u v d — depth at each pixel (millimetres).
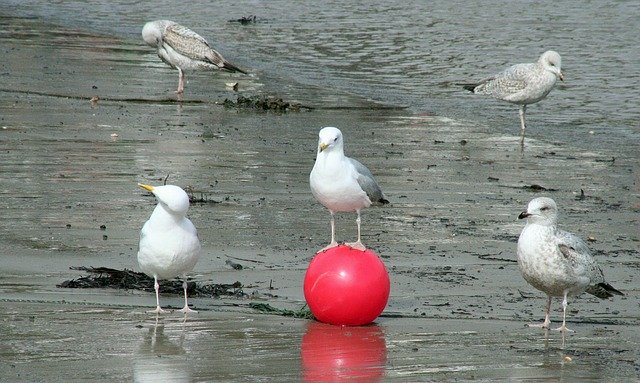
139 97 23719
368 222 15047
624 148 20734
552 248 10891
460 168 18578
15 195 15578
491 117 23438
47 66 26719
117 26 34375
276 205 15680
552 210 11031
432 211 15750
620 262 13625
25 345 9875
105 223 14367
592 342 10617
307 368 9500
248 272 12695
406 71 28312
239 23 35531
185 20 36031
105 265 12672
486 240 14391
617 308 12008
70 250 13188
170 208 10781
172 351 9852
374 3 40156
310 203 15859
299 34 33562
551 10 38812
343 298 10703
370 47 31562
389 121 22469
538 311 11781
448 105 24516
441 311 11594
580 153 20203
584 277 11016
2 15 35594
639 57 30609
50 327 10445
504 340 10594
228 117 22078
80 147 18750
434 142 20625
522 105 22844
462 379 9352
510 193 17000
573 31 34719
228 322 10883
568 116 23719
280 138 20234
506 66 29172
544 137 21625
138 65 27750
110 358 9594
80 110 21984
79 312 10992
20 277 12133
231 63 28234
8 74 25344
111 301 11492
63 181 16469
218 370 9375
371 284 10766
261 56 29984
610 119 23453
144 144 19219
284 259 13227
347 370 9500
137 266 12672
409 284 12508
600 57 30578
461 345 10359
